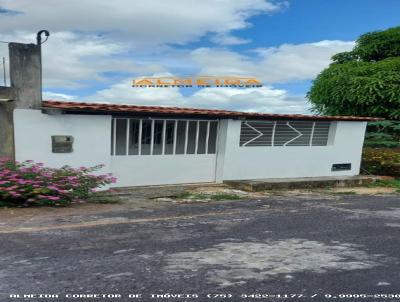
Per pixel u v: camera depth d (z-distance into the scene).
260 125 12.15
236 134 11.61
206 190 10.65
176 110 10.50
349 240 6.01
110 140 9.79
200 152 11.47
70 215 7.21
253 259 4.96
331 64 25.47
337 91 21.11
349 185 12.82
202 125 11.38
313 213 8.09
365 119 13.52
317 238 6.07
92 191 9.16
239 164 11.80
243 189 11.12
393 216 7.98
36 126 8.92
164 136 10.86
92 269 4.46
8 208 7.59
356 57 24.91
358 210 8.59
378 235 6.37
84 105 9.48
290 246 5.58
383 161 14.16
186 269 4.54
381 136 18.97
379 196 10.93
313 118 12.40
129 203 8.66
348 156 13.73
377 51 23.56
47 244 5.37
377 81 19.55
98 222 6.74
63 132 9.20
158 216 7.40
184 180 11.32
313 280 4.31
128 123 10.32
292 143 12.78
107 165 9.81
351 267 4.76
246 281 4.23
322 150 13.16
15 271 4.36
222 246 5.49
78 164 9.45
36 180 7.99
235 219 7.30
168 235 6.02
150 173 10.77
